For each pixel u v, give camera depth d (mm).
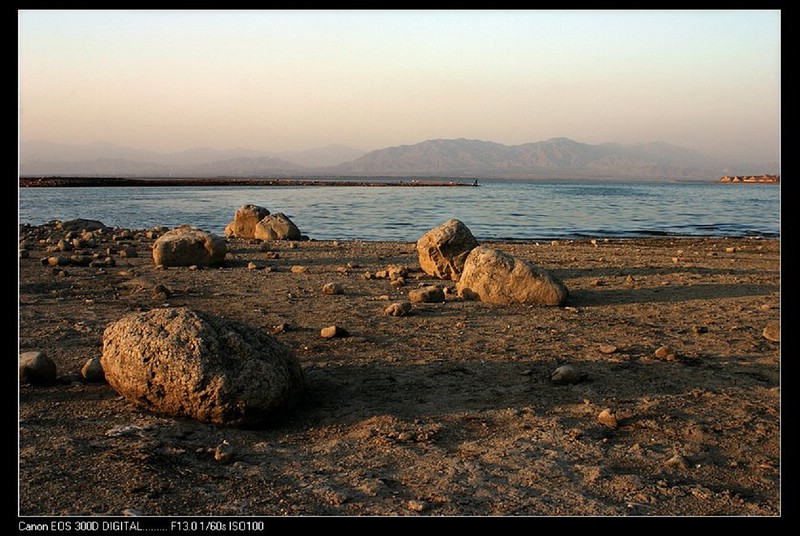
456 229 14328
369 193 81938
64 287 12594
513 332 9516
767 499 4863
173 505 4590
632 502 4785
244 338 6289
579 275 14914
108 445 5492
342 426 6141
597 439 5848
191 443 5688
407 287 13219
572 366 7602
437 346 8711
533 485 5008
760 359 8195
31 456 5227
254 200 59344
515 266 11711
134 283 13156
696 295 12555
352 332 9453
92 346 8500
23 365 6914
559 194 82688
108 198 61750
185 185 122938
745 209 49250
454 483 5012
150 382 6133
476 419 6262
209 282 13453
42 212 41125
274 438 5906
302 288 12961
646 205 54688
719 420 6270
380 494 4836
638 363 7984
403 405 6613
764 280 14227
